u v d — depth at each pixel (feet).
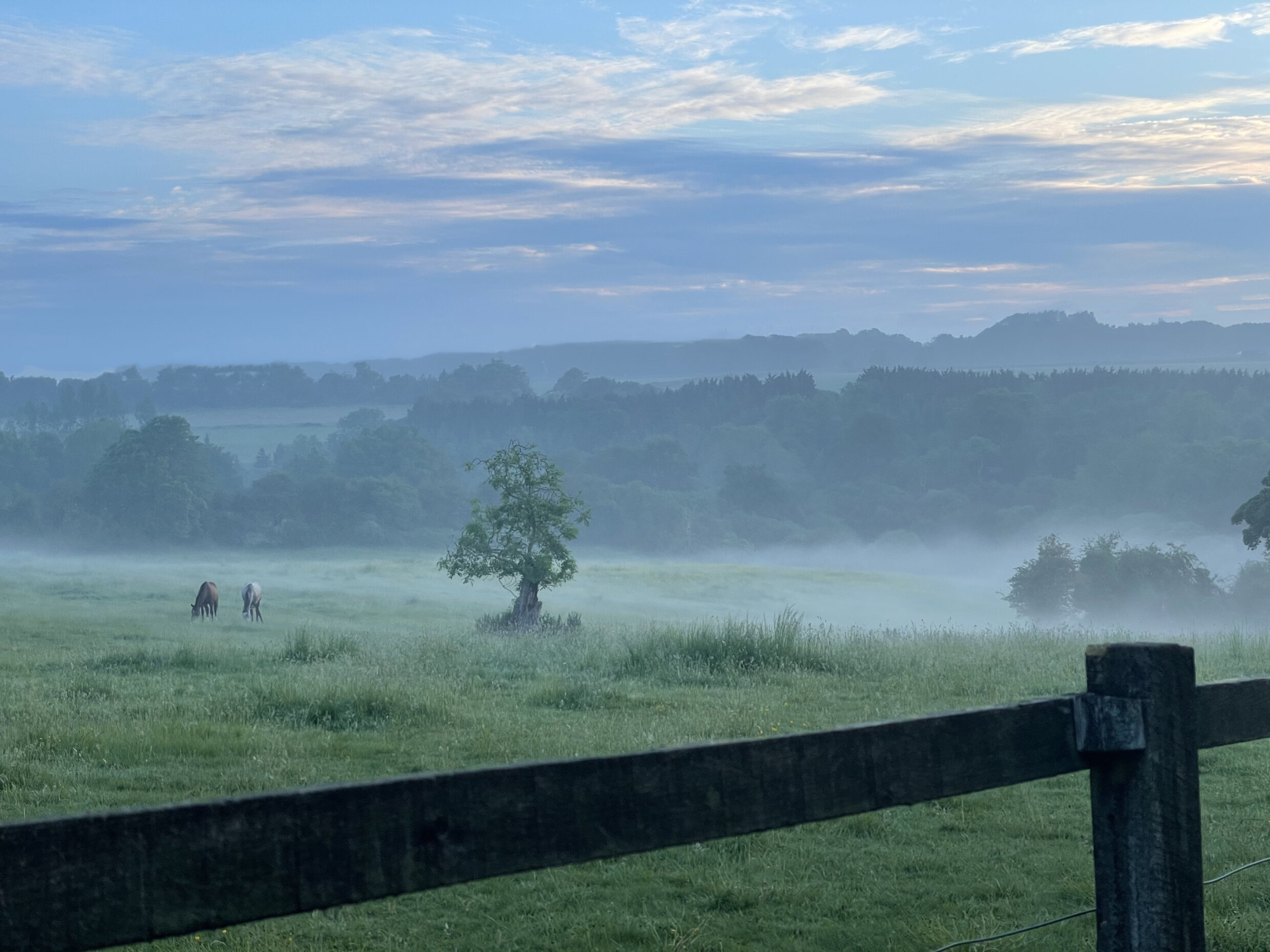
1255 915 15.92
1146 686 8.43
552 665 48.26
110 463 453.58
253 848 5.57
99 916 5.17
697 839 6.89
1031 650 50.14
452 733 31.04
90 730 29.55
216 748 28.55
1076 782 25.73
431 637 63.87
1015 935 15.34
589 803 6.55
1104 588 178.70
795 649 46.65
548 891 18.31
